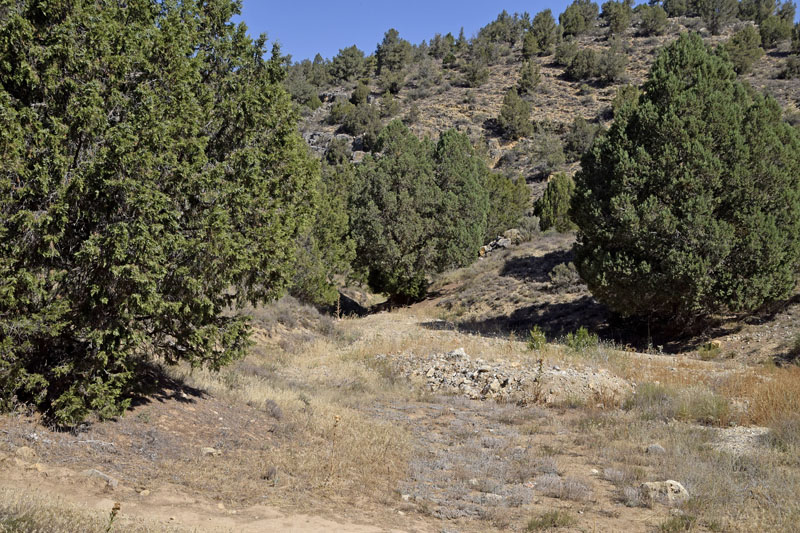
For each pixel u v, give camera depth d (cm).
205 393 1189
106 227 776
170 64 898
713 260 2108
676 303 2328
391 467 934
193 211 924
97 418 864
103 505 596
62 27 764
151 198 785
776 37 9906
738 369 1756
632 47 11512
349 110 10712
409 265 3828
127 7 905
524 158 8350
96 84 766
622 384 1606
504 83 11275
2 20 766
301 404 1309
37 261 782
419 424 1299
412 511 746
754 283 2072
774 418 1213
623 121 2483
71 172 773
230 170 991
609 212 2355
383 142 4056
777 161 2220
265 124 1067
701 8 12300
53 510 499
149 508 620
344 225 3403
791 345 1944
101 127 774
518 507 787
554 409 1470
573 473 953
